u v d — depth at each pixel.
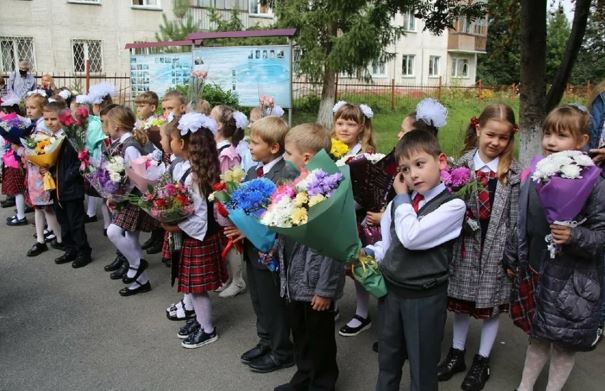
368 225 3.13
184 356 3.45
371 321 3.95
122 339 3.66
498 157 3.00
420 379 2.51
